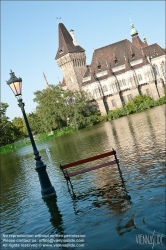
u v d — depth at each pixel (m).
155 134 28.25
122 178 15.03
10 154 66.44
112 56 117.88
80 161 15.79
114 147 27.28
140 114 74.88
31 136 15.66
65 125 95.06
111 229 9.24
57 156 33.00
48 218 12.00
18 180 25.00
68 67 118.44
